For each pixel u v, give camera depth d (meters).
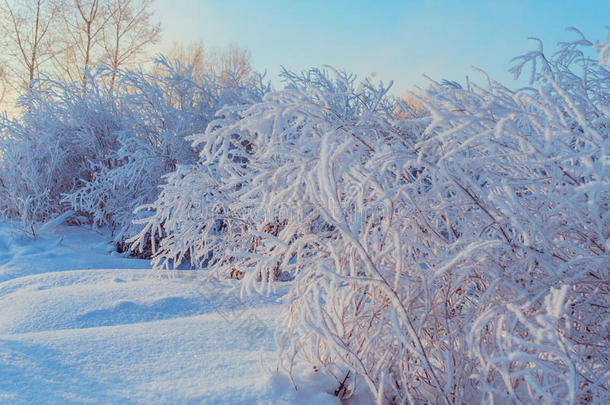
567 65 2.21
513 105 1.67
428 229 1.87
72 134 7.35
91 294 3.48
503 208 1.46
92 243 6.73
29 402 1.72
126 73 6.70
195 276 4.16
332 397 1.96
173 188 3.73
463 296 1.92
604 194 1.60
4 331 2.83
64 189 7.55
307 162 1.72
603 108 1.41
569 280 1.56
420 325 1.81
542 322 1.30
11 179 7.13
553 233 1.62
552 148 1.55
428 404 1.89
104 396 1.85
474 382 1.81
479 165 1.71
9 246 6.36
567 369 1.53
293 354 2.03
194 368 2.19
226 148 1.80
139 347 2.40
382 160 1.69
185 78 6.47
